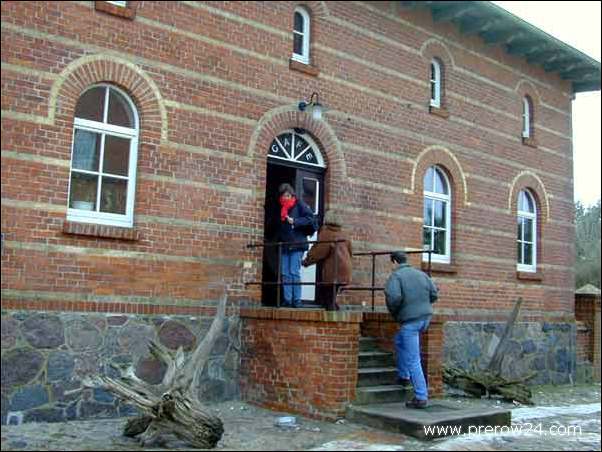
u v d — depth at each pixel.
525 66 16.47
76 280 9.07
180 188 10.11
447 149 14.28
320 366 9.52
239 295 10.64
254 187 10.95
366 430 8.91
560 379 16.25
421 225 13.54
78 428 8.46
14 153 8.66
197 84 10.41
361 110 12.73
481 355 14.38
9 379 8.44
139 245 9.66
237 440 8.14
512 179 15.77
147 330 9.62
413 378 9.62
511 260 15.45
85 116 9.49
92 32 9.41
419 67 13.90
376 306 12.62
